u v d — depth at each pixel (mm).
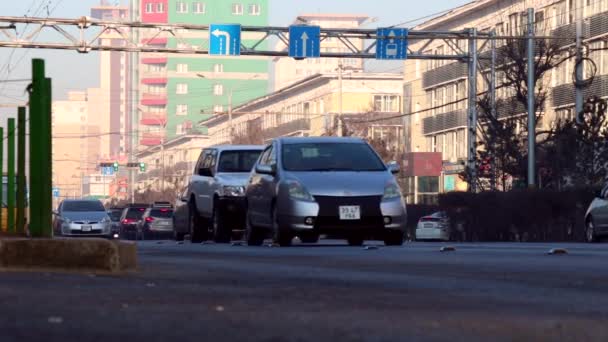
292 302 15766
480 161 109312
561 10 142000
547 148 101938
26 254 21438
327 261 28625
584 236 83500
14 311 13555
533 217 87000
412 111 197500
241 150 60625
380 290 18406
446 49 180750
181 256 32312
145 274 22109
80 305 14570
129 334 11578
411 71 197750
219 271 23812
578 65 102500
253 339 11289
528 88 99250
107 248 21625
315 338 11430
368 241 52812
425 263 27359
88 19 100938
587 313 14648
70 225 97188
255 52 101000
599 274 22859
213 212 59219
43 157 23719
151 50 101688
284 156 42688
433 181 179250
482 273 23344
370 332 12008
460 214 93562
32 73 23828
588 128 98938
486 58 112062
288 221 40344
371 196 40188
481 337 11672
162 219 131750
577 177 98375
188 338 11320
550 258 29688
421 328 12453
